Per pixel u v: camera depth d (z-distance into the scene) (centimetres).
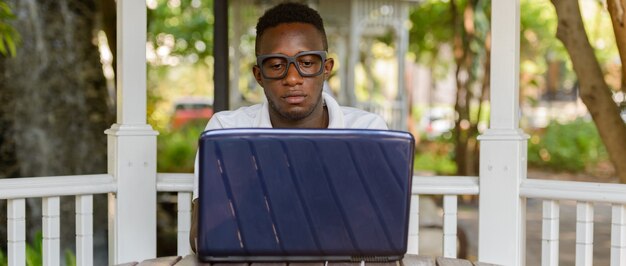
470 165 878
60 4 508
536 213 820
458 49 919
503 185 269
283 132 155
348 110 212
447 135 1434
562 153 1320
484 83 895
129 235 281
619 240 252
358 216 157
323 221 157
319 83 187
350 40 900
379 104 969
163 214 559
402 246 159
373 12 912
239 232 156
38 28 494
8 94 482
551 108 1711
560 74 1773
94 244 488
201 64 1384
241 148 155
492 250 271
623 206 251
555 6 348
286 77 184
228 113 210
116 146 279
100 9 532
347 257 159
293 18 187
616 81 1016
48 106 495
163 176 289
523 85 1505
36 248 376
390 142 156
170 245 514
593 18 1120
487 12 909
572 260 584
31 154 484
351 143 156
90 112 516
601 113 345
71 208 470
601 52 1102
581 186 256
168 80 1789
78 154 503
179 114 1438
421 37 1308
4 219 448
